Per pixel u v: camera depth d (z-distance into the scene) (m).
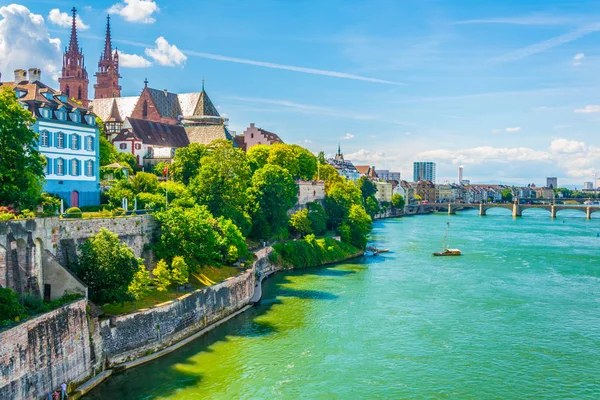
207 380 61.62
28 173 71.19
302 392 59.78
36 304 55.41
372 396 59.50
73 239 69.88
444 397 59.78
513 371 66.62
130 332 64.44
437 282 113.94
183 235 82.06
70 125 94.69
